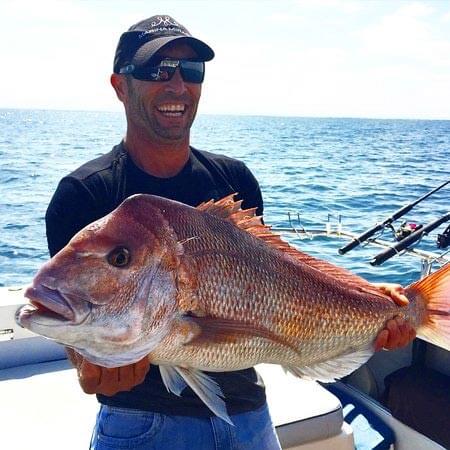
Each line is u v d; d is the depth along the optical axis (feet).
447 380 12.81
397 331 8.05
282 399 11.19
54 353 13.07
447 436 11.53
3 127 228.22
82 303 6.07
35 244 35.01
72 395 11.51
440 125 400.26
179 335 6.52
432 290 8.38
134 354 6.31
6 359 12.70
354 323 7.76
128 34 8.19
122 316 6.22
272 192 50.78
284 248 7.52
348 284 7.91
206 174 8.58
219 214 7.15
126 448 7.71
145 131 8.05
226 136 172.55
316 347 7.55
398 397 12.50
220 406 6.73
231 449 8.02
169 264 6.47
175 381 6.81
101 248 6.23
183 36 8.00
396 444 12.11
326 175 66.90
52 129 216.33
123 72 8.15
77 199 7.70
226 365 6.86
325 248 26.32
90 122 340.18
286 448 10.33
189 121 8.25
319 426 10.57
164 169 8.26
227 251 6.88
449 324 8.36
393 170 75.92
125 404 7.72
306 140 160.25
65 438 10.11
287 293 7.20
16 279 28.50
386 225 16.01
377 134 222.69
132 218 6.47
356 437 12.00
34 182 60.75
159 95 7.89
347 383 14.12
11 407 11.06
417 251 15.46
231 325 6.74
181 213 6.79
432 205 43.91
